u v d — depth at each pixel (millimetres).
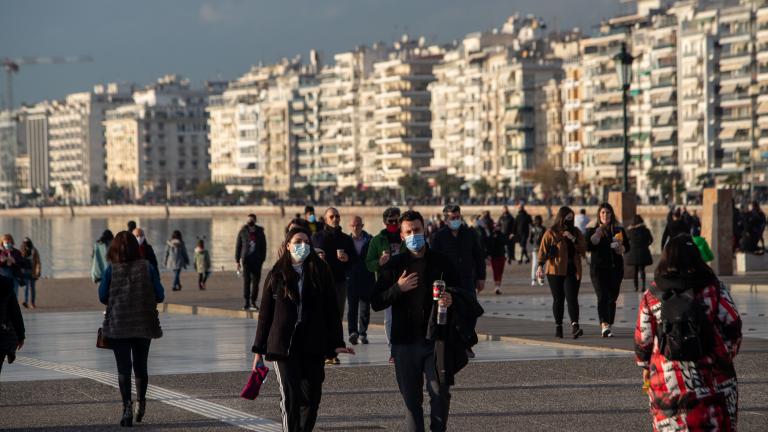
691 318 23703
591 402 36812
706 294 24094
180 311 78812
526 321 63844
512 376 42500
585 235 54531
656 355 24328
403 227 29734
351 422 34281
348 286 54594
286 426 29812
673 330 23797
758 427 32594
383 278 29828
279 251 30344
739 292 81812
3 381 43812
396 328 29750
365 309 54625
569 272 54188
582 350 50344
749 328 58281
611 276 54500
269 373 44844
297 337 29609
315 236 51875
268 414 35906
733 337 24125
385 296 29516
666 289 24141
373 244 46750
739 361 45375
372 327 62688
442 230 49344
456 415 34906
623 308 70688
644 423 33281
